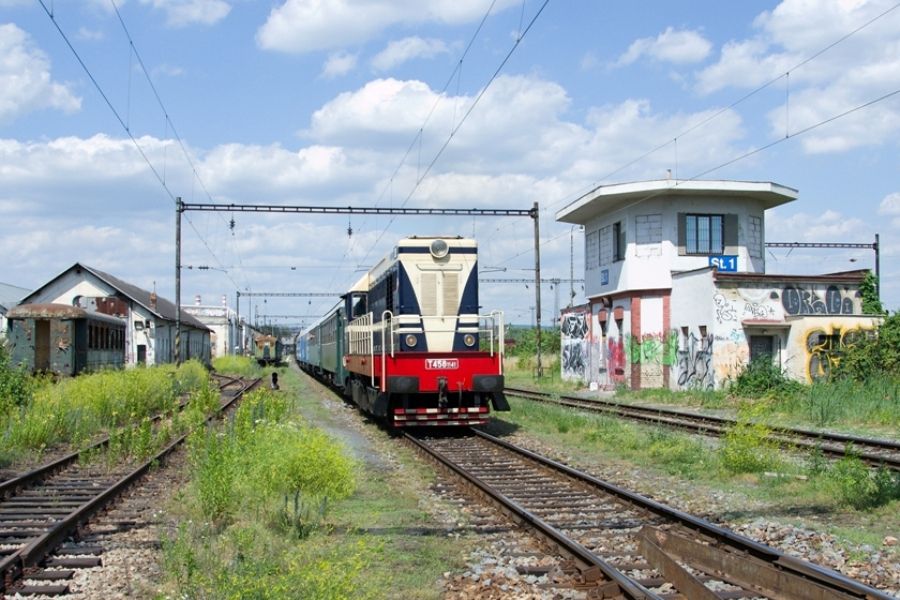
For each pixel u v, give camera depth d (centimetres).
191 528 868
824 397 2230
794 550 825
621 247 3438
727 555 741
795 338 2805
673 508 1049
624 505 1055
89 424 1917
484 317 1958
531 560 804
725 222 3291
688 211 3269
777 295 2931
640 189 3180
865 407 2105
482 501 1101
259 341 7912
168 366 3766
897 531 905
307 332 5600
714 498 1115
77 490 1217
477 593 706
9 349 2511
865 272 3097
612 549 842
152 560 811
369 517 1002
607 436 1716
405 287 1906
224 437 1361
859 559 786
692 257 3262
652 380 3244
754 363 2698
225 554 794
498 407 1845
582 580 724
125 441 1587
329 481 1090
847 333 2766
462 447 1666
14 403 1927
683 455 1463
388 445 1747
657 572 750
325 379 4184
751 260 3334
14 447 1527
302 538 888
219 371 6272
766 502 1082
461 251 1947
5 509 1081
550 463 1331
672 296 3216
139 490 1209
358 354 2344
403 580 740
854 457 1209
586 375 3856
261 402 2023
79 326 3250
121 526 966
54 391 2198
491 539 896
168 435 1806
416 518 1005
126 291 5219
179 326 3866
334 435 1886
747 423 1536
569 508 1054
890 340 2583
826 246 4659
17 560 755
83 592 714
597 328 3722
